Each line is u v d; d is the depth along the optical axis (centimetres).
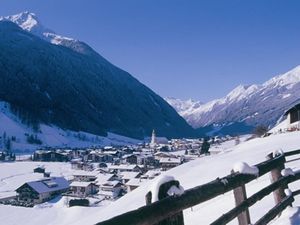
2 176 13238
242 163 516
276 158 667
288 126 6488
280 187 675
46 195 9925
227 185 443
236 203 521
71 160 18612
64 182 11119
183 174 2800
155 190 325
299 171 757
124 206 2197
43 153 19425
